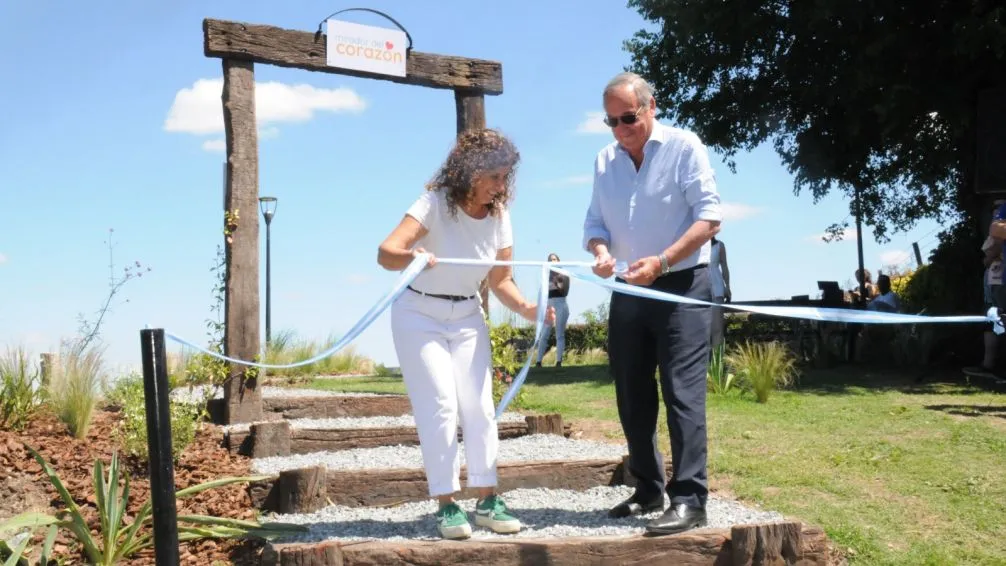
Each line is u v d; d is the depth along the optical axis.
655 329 4.11
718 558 3.86
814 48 13.91
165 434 3.19
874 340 12.79
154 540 3.17
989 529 4.57
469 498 5.22
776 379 9.12
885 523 4.68
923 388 9.52
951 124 12.91
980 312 13.17
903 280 16.38
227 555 4.41
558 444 6.30
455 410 3.99
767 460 5.82
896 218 18.34
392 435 6.56
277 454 6.20
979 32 11.25
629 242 4.25
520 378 4.08
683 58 15.63
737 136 16.59
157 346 3.20
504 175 3.90
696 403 4.03
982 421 7.12
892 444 6.26
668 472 5.22
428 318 3.99
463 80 8.60
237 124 7.57
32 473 5.16
